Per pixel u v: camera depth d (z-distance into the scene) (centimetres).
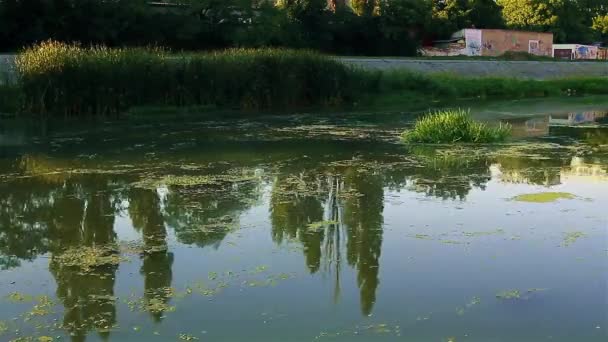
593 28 6356
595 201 794
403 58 3095
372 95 2375
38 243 650
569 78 2962
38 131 1518
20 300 509
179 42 3269
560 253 605
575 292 514
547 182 905
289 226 700
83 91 1839
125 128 1584
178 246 637
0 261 598
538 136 1418
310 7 3806
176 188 880
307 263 584
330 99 2248
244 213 755
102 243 650
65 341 441
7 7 2688
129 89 1920
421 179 930
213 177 952
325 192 855
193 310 488
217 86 2070
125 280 550
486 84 2653
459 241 642
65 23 2794
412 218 726
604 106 2239
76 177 958
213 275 558
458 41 4572
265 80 2122
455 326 458
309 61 2203
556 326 456
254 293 518
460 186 885
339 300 502
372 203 794
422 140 1316
